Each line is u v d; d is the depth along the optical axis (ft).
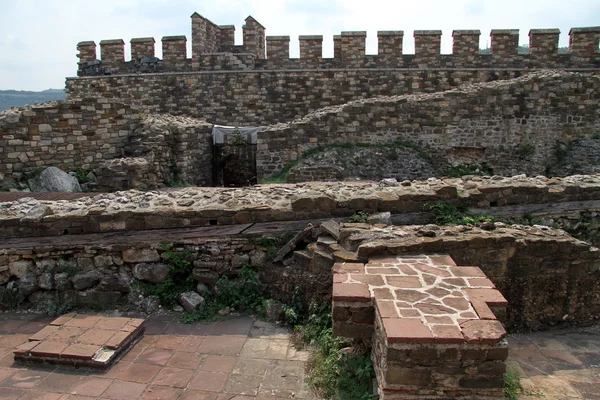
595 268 20.02
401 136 46.50
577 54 58.80
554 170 46.44
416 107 45.91
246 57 62.69
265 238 22.47
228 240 22.59
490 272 19.49
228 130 48.08
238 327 19.99
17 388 15.49
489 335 12.04
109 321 19.47
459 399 12.34
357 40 60.90
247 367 16.83
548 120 46.29
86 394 15.17
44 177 37.17
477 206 25.05
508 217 25.52
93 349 17.04
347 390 14.88
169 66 64.13
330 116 45.85
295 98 61.00
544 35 58.65
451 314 13.28
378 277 16.06
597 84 45.47
